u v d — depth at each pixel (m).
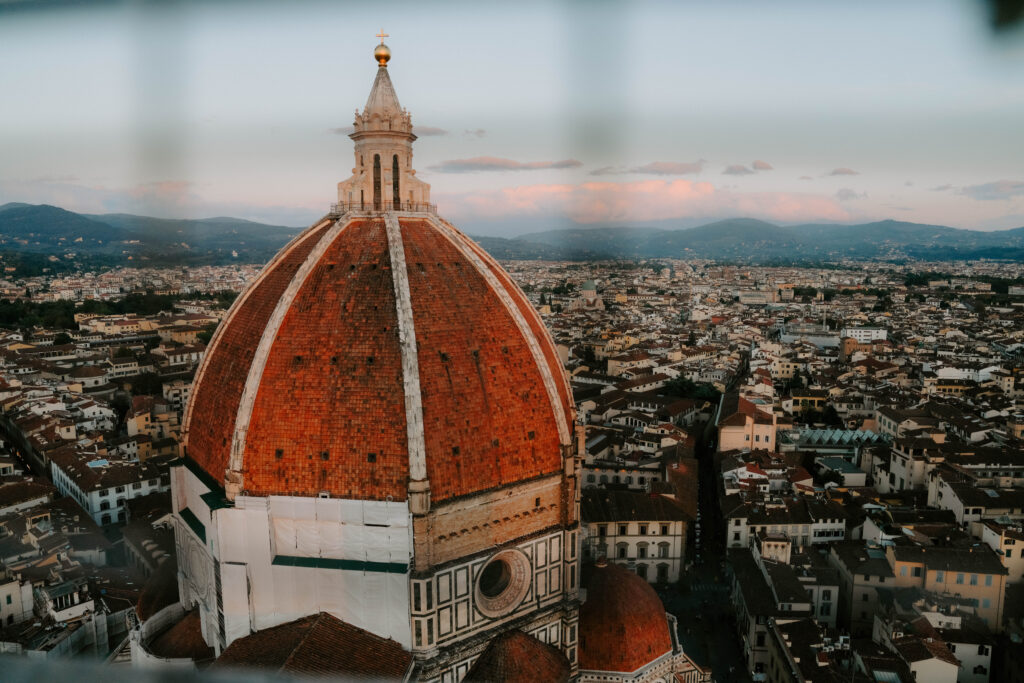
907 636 127.69
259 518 78.44
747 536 176.75
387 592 77.62
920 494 198.50
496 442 82.44
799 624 135.38
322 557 79.19
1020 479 186.62
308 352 79.50
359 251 85.38
